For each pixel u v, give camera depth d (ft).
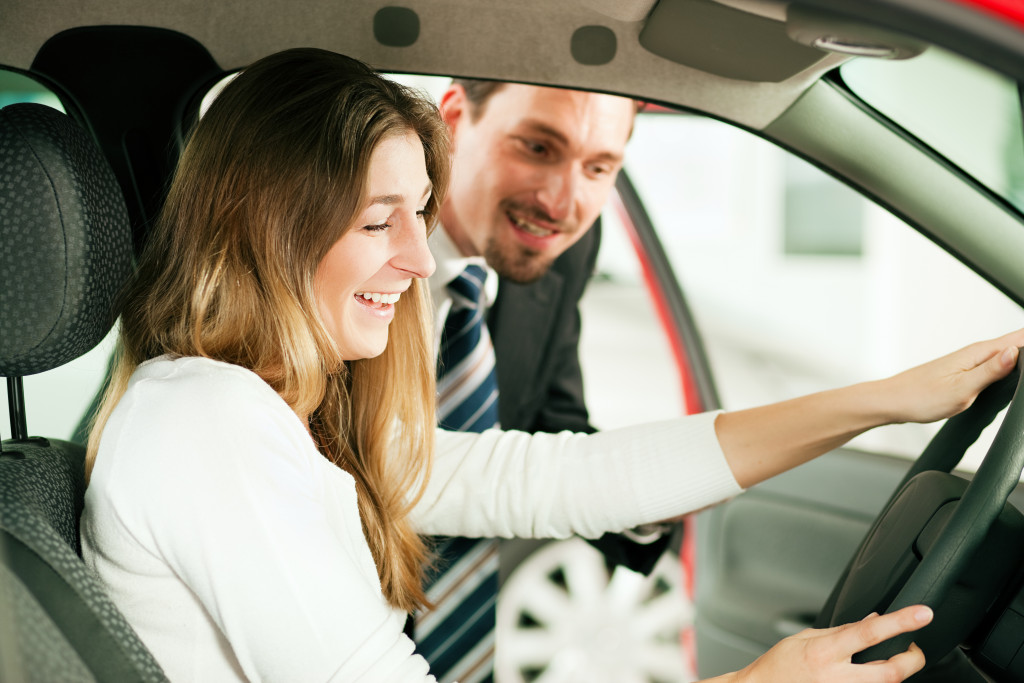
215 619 3.06
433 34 4.39
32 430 5.70
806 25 3.03
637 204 8.93
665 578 7.62
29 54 4.26
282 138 3.35
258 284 3.41
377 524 4.18
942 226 4.59
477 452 4.66
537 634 7.96
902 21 2.46
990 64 2.45
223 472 3.00
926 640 3.51
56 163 3.19
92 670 2.79
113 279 3.44
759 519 6.70
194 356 3.37
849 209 19.60
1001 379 3.86
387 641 3.10
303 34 4.41
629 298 17.16
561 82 4.58
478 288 5.84
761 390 16.61
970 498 3.38
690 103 4.58
